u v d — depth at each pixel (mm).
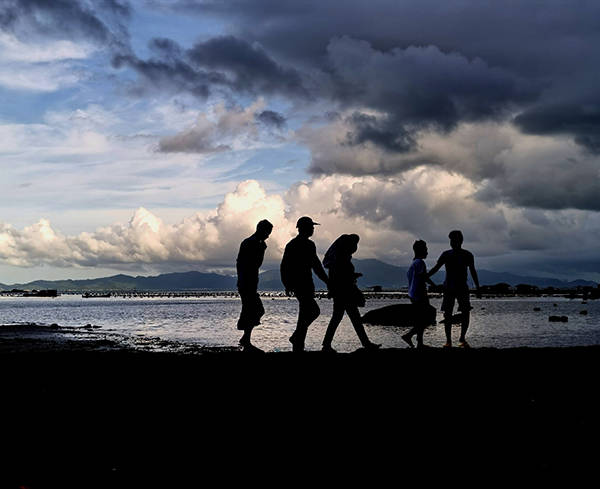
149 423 6777
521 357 11336
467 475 5027
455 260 13828
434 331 27219
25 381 9430
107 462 5414
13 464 5355
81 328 31172
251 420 6895
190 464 5355
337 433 6367
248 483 4852
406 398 7961
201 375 9531
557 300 102250
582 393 8391
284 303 101250
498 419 6941
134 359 11617
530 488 4715
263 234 12445
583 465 5289
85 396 8234
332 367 9984
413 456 5566
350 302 12141
